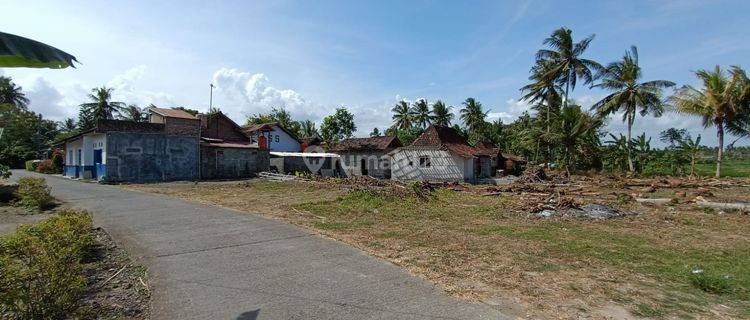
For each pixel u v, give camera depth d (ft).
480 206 47.01
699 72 108.06
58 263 13.44
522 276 18.95
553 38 124.47
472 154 114.32
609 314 14.60
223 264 19.75
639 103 116.67
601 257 23.03
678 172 121.39
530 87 133.80
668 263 21.98
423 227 32.19
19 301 12.29
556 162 141.49
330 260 20.76
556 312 14.65
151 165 86.07
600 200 55.47
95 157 86.84
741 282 18.62
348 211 40.55
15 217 35.14
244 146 104.78
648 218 38.52
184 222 31.30
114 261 20.33
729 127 108.27
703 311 15.05
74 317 13.39
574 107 125.39
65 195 52.13
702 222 36.35
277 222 31.63
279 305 14.69
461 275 18.85
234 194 58.03
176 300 15.07
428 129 120.06
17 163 154.92
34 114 195.00
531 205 44.60
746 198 59.47
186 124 91.86
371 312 14.16
